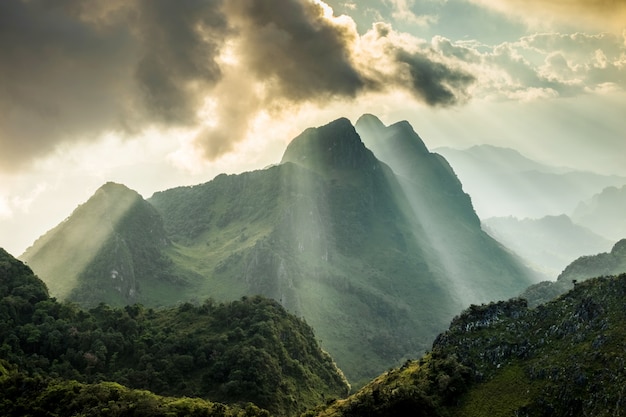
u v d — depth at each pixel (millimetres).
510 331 154375
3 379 168625
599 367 122500
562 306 153500
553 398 123312
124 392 166500
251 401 189875
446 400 139125
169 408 156000
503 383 136875
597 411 113875
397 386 150250
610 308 139500
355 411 145875
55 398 161125
